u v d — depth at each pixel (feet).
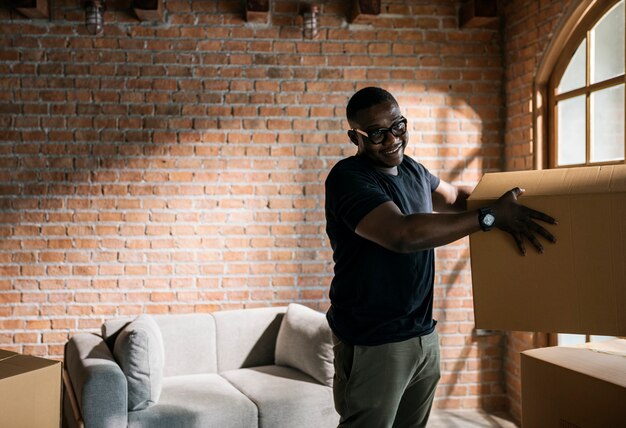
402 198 6.59
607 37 10.38
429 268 6.60
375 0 12.74
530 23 12.59
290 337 12.08
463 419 13.25
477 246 5.61
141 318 11.39
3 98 12.88
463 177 13.87
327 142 13.55
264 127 13.42
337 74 13.55
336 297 6.65
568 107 11.62
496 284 5.56
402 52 13.69
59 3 12.92
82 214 13.03
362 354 6.36
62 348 13.00
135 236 13.15
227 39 13.30
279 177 13.46
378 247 6.26
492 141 13.92
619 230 5.06
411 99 13.73
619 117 10.07
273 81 13.41
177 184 13.23
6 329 12.91
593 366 5.78
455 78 13.82
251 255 13.43
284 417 10.53
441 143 13.80
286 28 13.41
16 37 12.88
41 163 12.95
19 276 12.92
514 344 13.39
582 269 5.21
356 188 6.04
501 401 13.92
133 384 9.88
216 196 13.33
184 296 13.26
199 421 10.01
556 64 11.96
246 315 12.71
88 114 13.03
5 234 12.89
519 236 5.42
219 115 13.30
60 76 12.96
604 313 5.15
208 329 12.34
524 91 12.89
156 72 13.15
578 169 5.51
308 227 13.55
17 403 5.38
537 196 5.36
